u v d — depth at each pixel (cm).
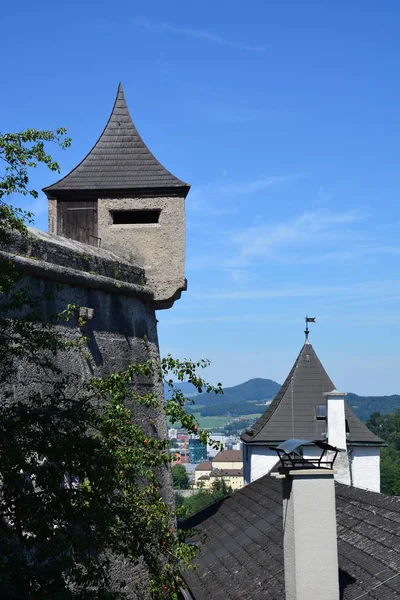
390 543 971
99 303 1647
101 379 1033
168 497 1880
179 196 1955
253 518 1479
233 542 1389
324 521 905
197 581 1277
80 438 863
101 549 907
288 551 924
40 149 876
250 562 1212
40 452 850
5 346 911
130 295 1795
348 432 2686
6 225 918
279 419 2673
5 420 847
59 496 837
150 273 1933
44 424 870
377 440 2689
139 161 2014
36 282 1409
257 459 2653
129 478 983
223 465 16962
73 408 908
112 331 1692
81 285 1564
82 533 883
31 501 810
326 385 2730
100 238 1945
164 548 1011
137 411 1772
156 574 1002
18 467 802
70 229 1970
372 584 892
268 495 1577
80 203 1978
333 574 895
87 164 2023
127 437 1020
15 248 1355
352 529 1092
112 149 2052
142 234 1947
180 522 1853
